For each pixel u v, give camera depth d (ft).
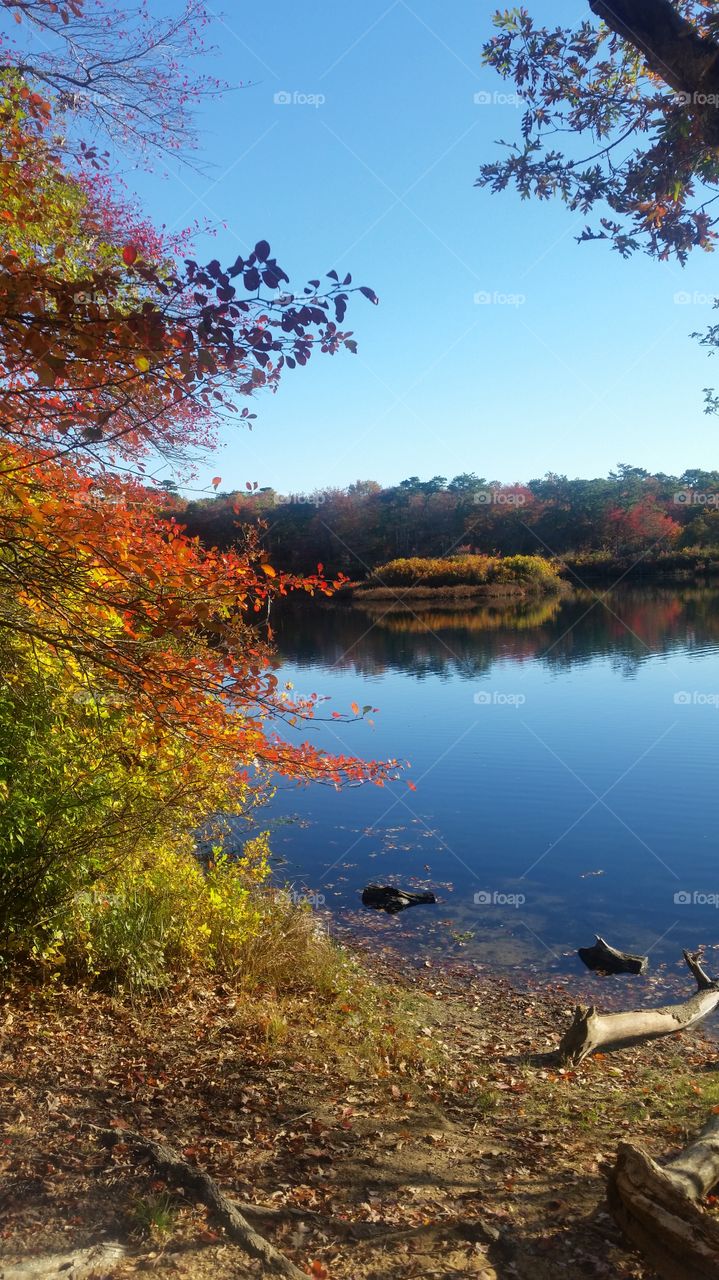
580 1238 11.97
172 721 14.21
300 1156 14.57
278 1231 11.87
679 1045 24.66
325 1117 16.44
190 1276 10.20
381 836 43.73
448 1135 16.42
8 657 18.65
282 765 16.89
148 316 9.87
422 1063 21.06
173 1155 13.20
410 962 30.45
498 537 234.58
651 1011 25.23
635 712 68.95
